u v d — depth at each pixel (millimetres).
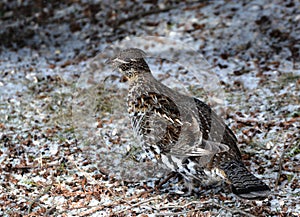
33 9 18234
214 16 16594
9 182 10078
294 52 14461
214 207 8945
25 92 13617
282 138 10812
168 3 17703
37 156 10875
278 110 11914
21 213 9195
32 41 16672
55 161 10672
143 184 9773
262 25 15812
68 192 9688
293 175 9633
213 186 9492
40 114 12523
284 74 13469
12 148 11172
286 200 8984
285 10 16312
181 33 16016
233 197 9172
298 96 12391
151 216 8820
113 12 17625
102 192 9648
